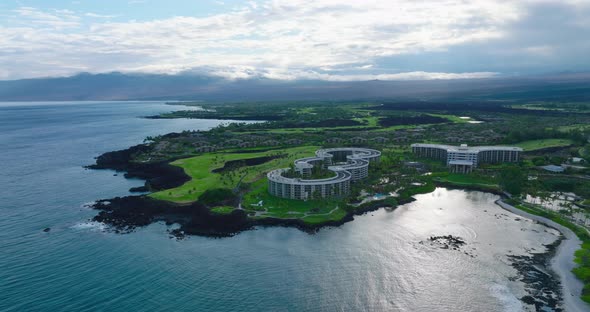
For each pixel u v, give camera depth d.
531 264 199.88
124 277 189.75
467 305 167.12
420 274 191.88
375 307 166.88
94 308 165.12
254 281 185.50
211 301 169.88
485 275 190.00
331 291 178.00
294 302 169.75
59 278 188.88
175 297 172.75
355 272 194.12
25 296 173.50
